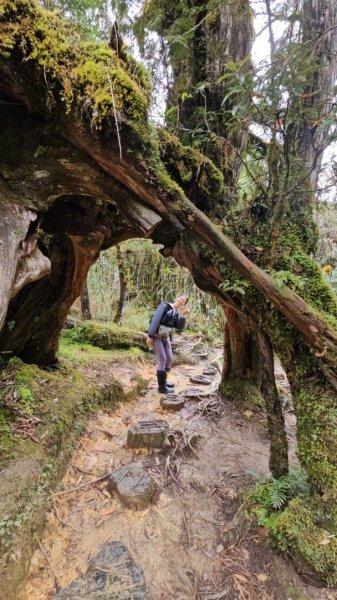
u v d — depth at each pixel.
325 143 1.76
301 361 2.15
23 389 2.79
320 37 1.68
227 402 4.03
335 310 2.16
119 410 3.71
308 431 2.01
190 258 2.49
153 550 1.95
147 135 1.78
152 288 8.35
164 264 8.32
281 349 2.23
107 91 1.59
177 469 2.70
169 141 2.17
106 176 1.90
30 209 1.84
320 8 1.95
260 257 2.26
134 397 4.15
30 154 1.83
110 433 3.10
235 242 2.35
